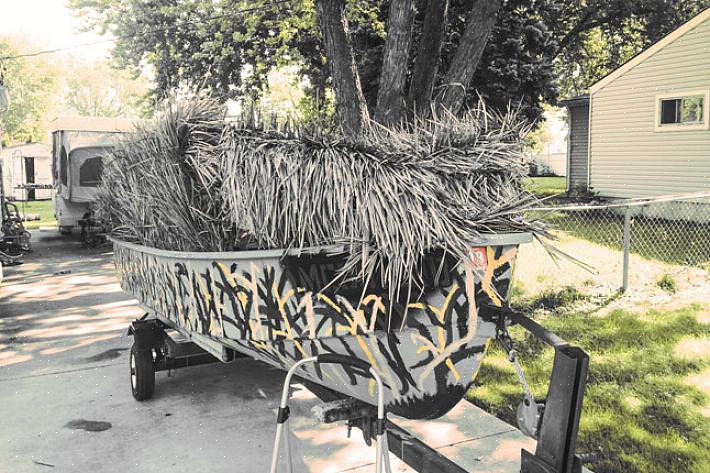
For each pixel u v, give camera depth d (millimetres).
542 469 2375
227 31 13344
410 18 6688
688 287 8359
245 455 4137
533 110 16188
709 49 15039
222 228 3373
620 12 25094
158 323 5109
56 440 4418
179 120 3439
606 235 12453
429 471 2797
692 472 3639
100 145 14086
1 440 4426
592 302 7684
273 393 5316
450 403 3197
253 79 14031
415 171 2986
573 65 31281
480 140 3205
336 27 6898
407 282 2883
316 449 4180
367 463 3967
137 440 4402
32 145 34812
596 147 18516
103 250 14586
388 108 6859
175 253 3537
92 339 7141
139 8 13539
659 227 13750
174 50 13812
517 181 3238
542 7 17781
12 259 11070
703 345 5988
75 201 14070
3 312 8500
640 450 3932
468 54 6910
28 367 6113
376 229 2844
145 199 4230
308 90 13695
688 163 15844
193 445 4309
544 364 5574
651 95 16641
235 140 3248
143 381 5051
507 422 4500
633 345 6031
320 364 3092
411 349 2982
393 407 3107
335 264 2943
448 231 2863
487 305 3002
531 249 10664
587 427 4281
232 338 3311
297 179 3000
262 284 3092
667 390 4902
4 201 12984
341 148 3102
